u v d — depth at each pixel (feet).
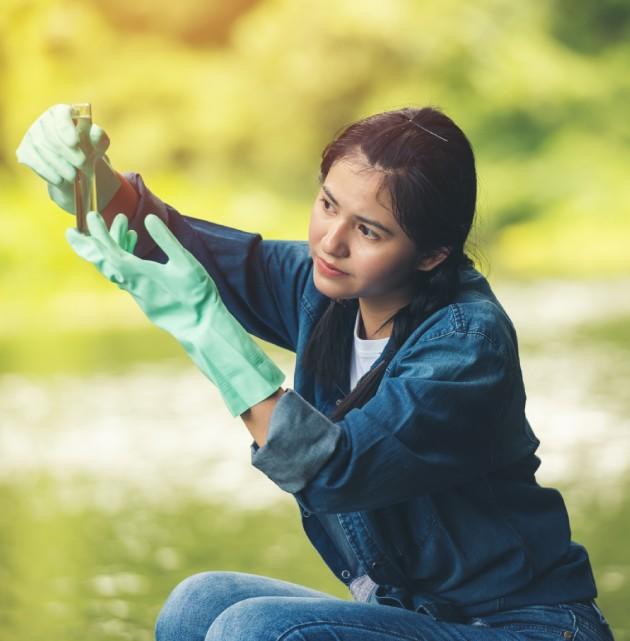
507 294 109.09
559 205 157.38
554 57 166.50
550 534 15.03
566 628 14.60
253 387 13.44
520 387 14.89
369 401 14.06
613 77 168.04
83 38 159.74
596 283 116.47
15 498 41.96
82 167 14.29
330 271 14.67
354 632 13.97
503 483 14.97
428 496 14.71
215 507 39.75
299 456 13.46
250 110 161.48
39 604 29.37
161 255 16.84
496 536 14.78
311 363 15.96
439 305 14.88
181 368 74.69
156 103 160.15
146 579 31.48
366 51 162.30
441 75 163.73
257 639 13.88
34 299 118.21
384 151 14.15
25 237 126.00
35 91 156.35
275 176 161.79
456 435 13.97
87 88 159.22
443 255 14.76
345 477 13.56
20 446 51.62
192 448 49.93
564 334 81.66
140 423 55.98
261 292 17.04
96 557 33.73
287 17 162.71
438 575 14.89
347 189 14.30
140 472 45.73
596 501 38.09
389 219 14.26
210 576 15.83
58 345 88.89
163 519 38.22
